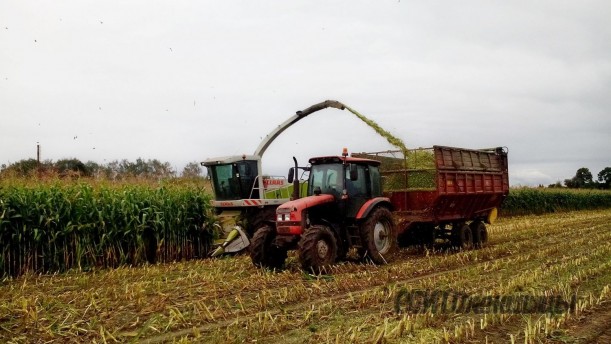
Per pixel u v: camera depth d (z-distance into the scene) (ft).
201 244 43.80
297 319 19.69
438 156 39.01
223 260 39.22
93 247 37.50
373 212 34.45
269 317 19.98
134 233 39.40
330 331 18.03
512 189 100.17
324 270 29.84
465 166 42.86
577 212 110.32
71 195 37.04
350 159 34.01
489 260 35.53
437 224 41.83
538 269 28.76
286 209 30.94
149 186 43.19
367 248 33.19
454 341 16.78
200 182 46.52
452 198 40.47
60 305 22.82
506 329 18.24
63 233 35.37
